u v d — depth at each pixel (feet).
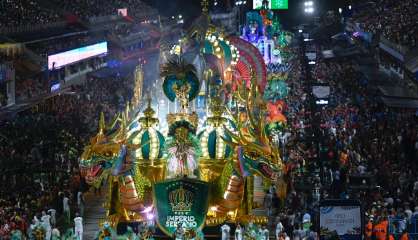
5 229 87.66
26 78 182.39
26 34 206.90
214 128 94.63
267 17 226.58
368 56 246.88
